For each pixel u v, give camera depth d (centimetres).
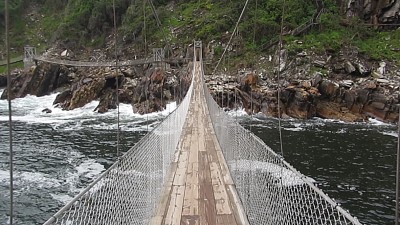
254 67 2941
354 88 2461
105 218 263
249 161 413
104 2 5412
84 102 3167
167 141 588
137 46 4581
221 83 2725
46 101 3678
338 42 3022
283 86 2538
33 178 1185
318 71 2705
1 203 993
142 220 351
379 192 1024
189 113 1388
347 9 3425
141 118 2542
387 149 1497
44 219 909
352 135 1805
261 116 2425
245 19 3406
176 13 4906
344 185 1082
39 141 1739
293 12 3556
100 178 252
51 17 6506
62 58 5172
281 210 310
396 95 2323
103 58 4881
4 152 1512
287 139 1695
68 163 1356
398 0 3167
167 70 3469
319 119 2386
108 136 1841
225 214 407
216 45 3969
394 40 3066
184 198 457
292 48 2939
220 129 797
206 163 637
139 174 345
